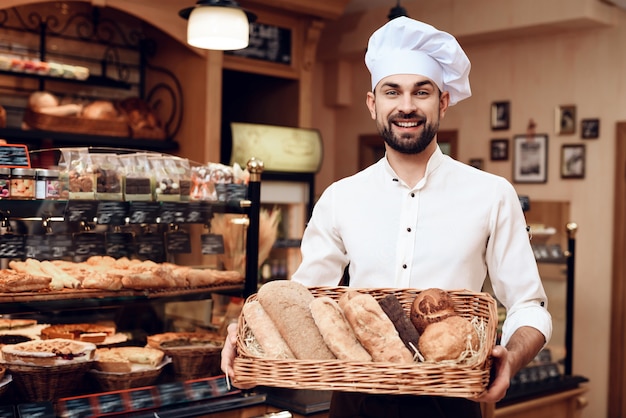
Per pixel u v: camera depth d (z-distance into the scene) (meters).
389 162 1.96
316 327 1.62
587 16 5.14
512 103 5.98
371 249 1.94
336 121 7.18
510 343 1.60
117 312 2.87
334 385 1.39
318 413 2.87
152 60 5.19
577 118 5.64
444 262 1.88
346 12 6.44
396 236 1.92
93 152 2.77
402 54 1.84
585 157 5.61
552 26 5.44
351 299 1.62
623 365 5.52
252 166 3.06
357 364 1.39
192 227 2.97
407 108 1.79
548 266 4.22
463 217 1.89
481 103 6.16
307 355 1.58
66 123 4.34
